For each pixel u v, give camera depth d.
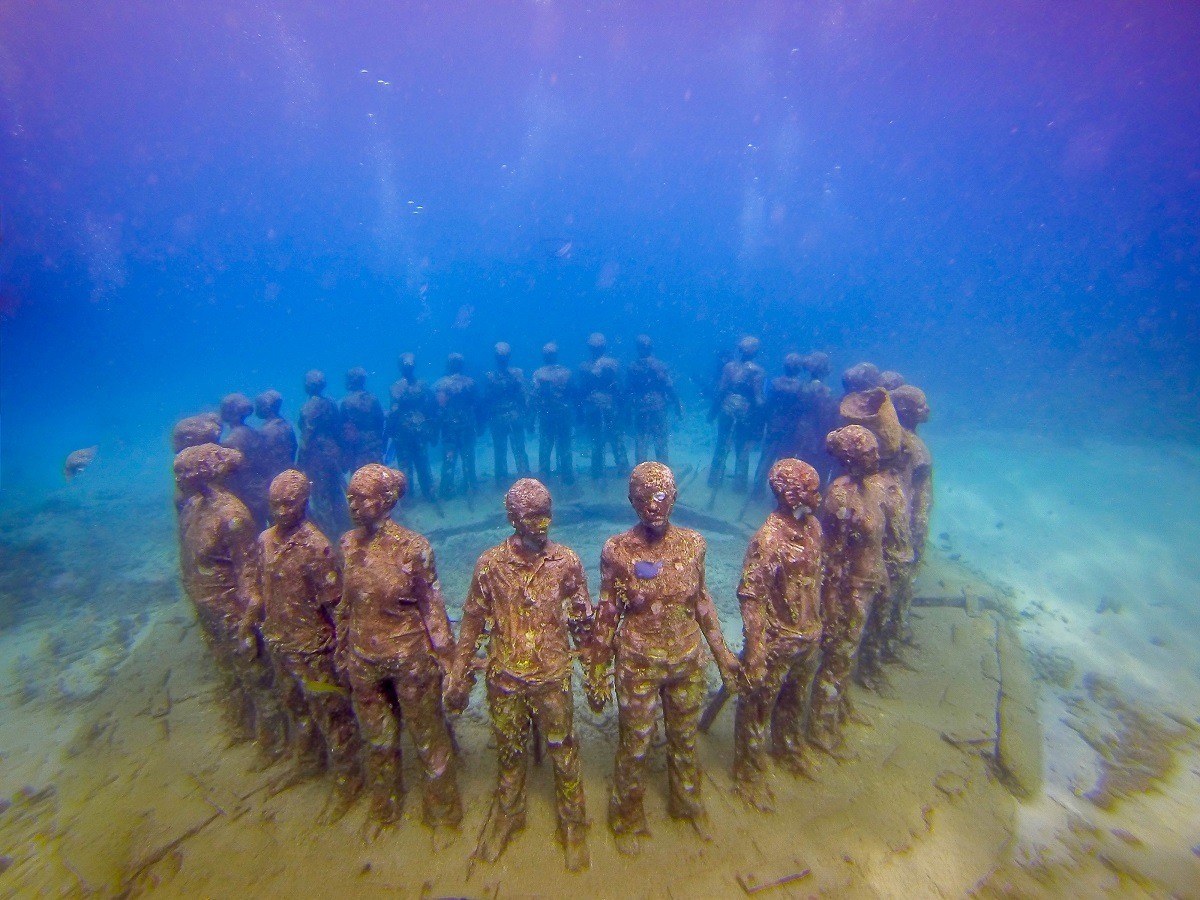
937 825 4.66
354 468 11.44
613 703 5.94
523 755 4.23
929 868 4.34
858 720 5.67
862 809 4.71
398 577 3.91
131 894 4.11
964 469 15.69
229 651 5.31
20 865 4.54
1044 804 5.26
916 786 4.96
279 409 9.99
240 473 9.01
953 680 6.46
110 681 6.82
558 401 12.39
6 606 10.18
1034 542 11.50
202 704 6.13
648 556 3.96
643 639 4.00
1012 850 4.66
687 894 3.99
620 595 4.02
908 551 5.82
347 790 4.62
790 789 4.88
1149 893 4.47
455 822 4.44
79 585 10.84
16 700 7.66
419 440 12.00
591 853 4.26
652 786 4.86
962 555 11.03
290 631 4.27
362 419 11.48
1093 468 15.27
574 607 4.05
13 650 8.98
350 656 4.02
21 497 15.85
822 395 10.69
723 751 5.33
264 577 4.27
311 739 4.90
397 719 4.34
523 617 3.91
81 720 6.72
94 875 4.27
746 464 12.27
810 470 4.27
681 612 4.00
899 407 7.15
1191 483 14.05
